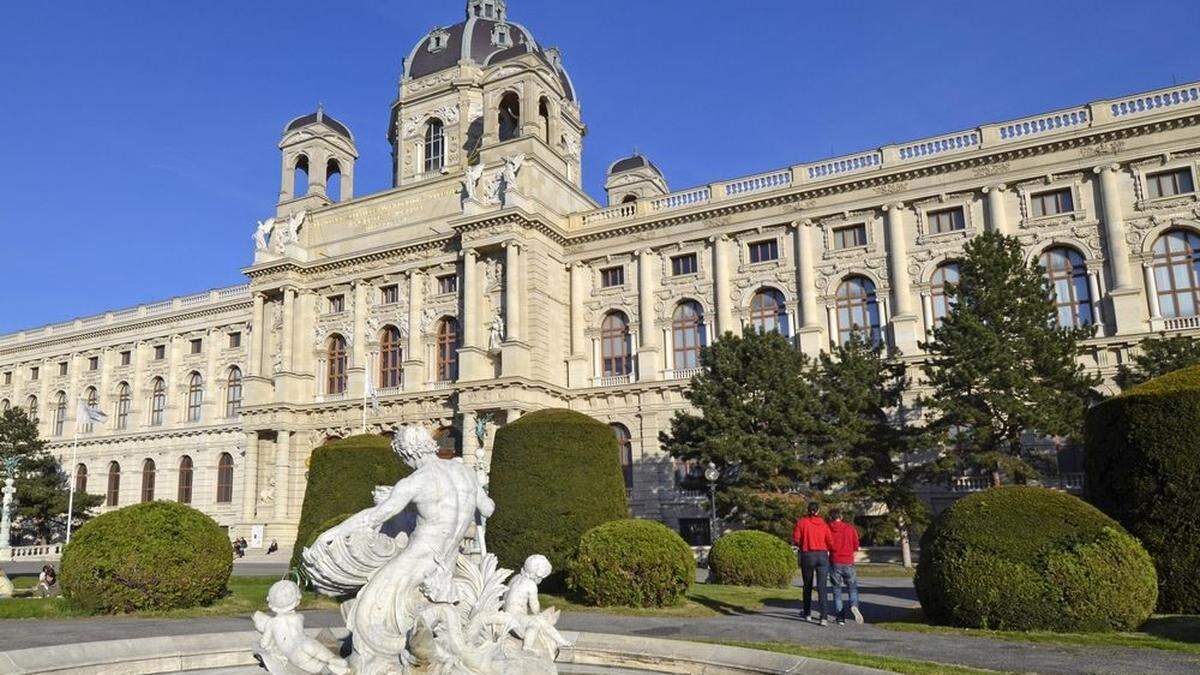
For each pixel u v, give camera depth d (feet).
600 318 186.39
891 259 159.84
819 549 60.18
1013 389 116.67
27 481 219.20
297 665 30.60
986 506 55.16
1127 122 142.82
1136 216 142.92
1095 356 139.44
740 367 131.85
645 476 171.01
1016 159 152.25
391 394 189.88
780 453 125.08
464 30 234.38
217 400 253.03
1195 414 57.98
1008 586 51.88
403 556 32.53
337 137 229.45
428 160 228.22
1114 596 50.55
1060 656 43.42
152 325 270.05
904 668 39.22
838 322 164.14
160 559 69.21
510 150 190.70
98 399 278.87
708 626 58.03
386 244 201.16
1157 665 40.75
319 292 213.05
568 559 74.28
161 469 257.96
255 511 201.26
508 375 169.58
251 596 80.74
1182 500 57.47
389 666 29.66
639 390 175.01
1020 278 122.21
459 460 35.96
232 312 255.09
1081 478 134.31
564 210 197.57
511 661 30.22
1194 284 138.41
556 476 84.28
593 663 38.22
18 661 33.65
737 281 174.09
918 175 159.33
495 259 184.75
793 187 168.55
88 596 67.36
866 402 130.11
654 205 186.60
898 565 126.31
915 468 128.57
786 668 33.83
